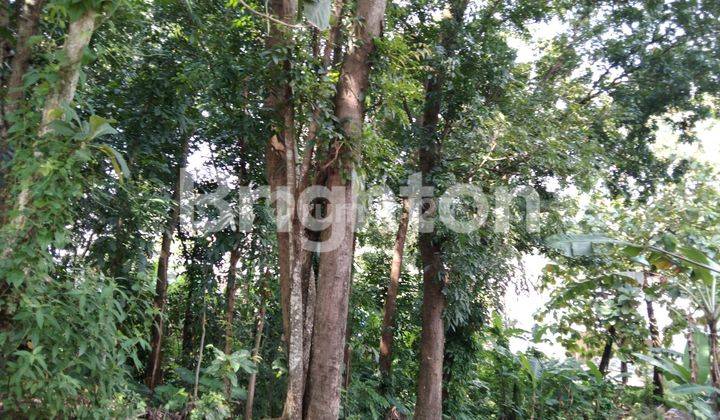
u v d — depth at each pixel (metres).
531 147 8.62
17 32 4.95
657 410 6.29
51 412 3.66
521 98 8.90
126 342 4.19
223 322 7.13
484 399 11.00
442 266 9.07
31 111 3.94
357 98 6.04
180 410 6.17
